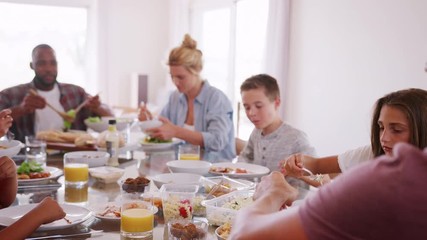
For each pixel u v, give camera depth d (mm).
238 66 5121
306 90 3801
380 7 3045
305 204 752
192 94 2910
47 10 5426
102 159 2037
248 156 2471
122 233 1225
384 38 3023
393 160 680
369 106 3168
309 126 3791
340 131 3451
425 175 652
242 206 1335
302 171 1770
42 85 3025
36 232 1225
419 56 2779
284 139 2248
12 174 1500
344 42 3369
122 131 2756
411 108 1409
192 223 1184
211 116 2748
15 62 5297
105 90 5762
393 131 1441
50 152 2402
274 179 1032
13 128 2816
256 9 4730
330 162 1904
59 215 1235
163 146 2592
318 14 3619
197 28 5945
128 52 6125
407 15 2850
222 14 5500
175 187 1404
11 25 5242
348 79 3350
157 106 5980
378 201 667
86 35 5672
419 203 647
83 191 1682
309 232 723
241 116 5004
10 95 2943
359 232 688
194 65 2801
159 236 1242
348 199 692
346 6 3334
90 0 5637
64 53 5594
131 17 6094
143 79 5988
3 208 1478
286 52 3959
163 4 6250
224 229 1208
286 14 3908
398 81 2934
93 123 2910
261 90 2246
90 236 1229
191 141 2590
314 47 3684
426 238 659
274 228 757
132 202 1268
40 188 1708
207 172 1960
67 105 3088
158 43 6293
